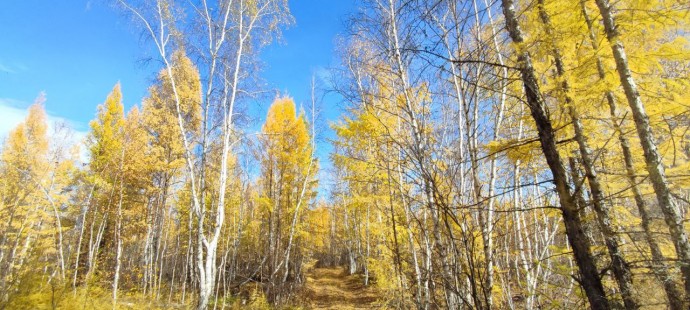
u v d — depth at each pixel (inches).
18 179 462.9
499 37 155.9
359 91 216.5
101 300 334.0
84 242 605.6
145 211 641.6
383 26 216.5
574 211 89.3
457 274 111.3
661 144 187.3
